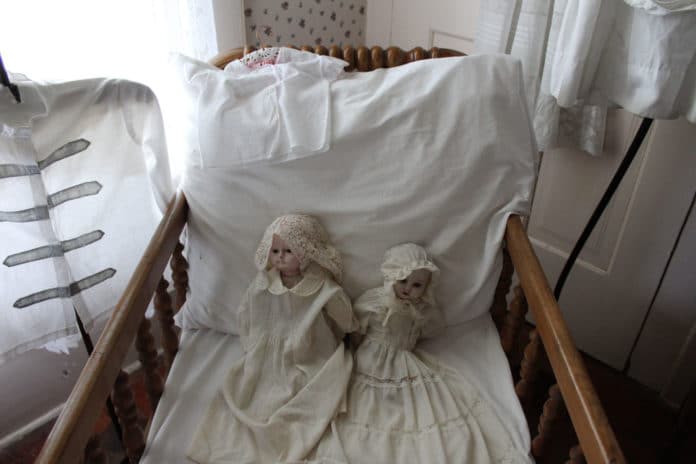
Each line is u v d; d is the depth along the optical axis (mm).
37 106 842
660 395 1409
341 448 864
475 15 1404
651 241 1280
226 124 981
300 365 977
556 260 1494
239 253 1038
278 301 1005
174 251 1025
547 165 1403
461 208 1004
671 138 1166
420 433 893
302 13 1498
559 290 1311
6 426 1242
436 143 979
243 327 1038
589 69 952
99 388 681
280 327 1007
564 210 1419
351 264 1036
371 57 1111
